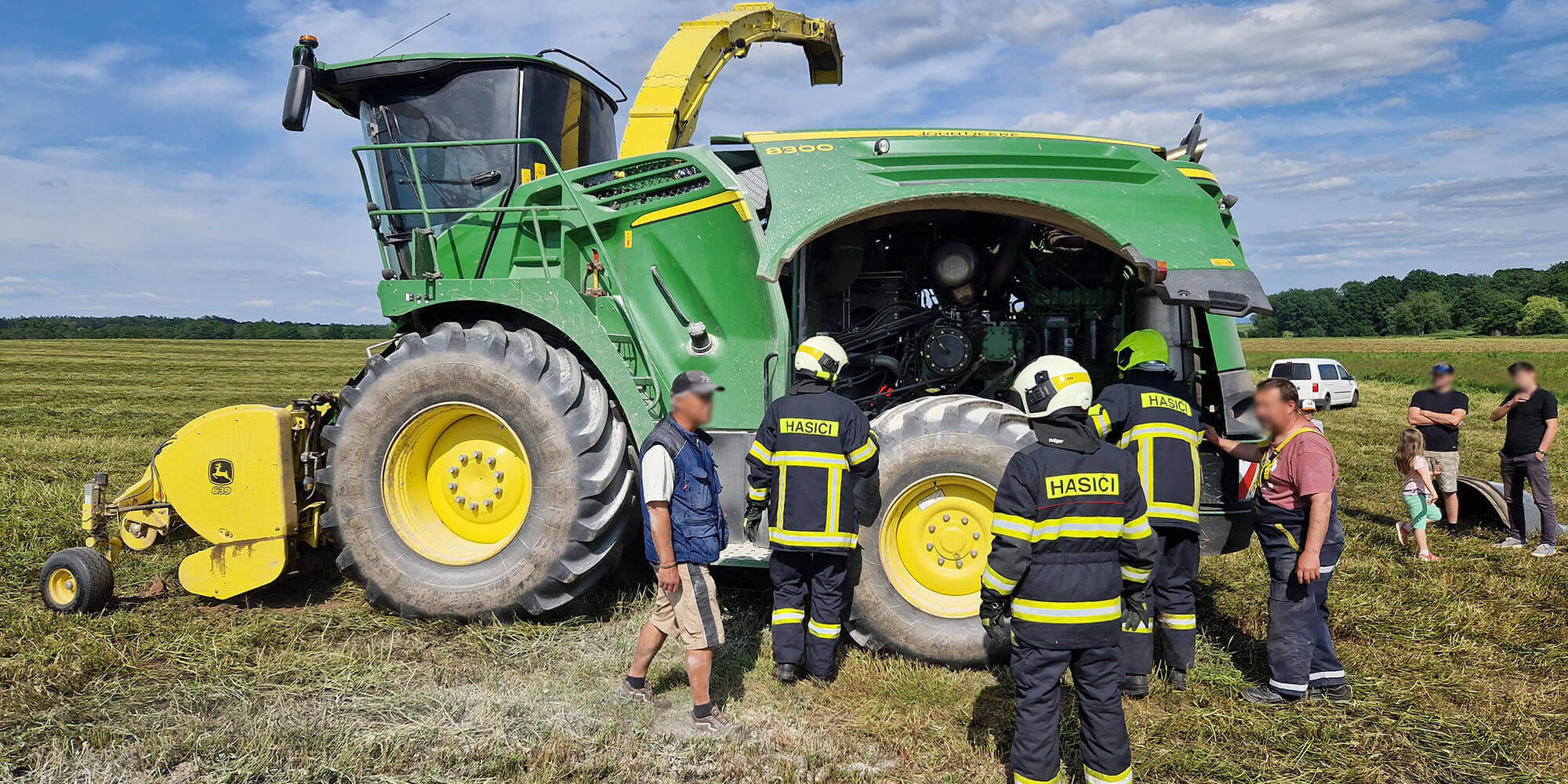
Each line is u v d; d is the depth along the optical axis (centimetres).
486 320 507
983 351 529
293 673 411
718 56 655
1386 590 568
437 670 420
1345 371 2298
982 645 434
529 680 409
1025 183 453
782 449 409
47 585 484
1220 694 418
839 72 779
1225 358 499
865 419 414
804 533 400
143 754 333
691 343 496
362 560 482
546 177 537
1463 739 372
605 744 350
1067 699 407
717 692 404
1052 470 303
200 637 451
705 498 368
